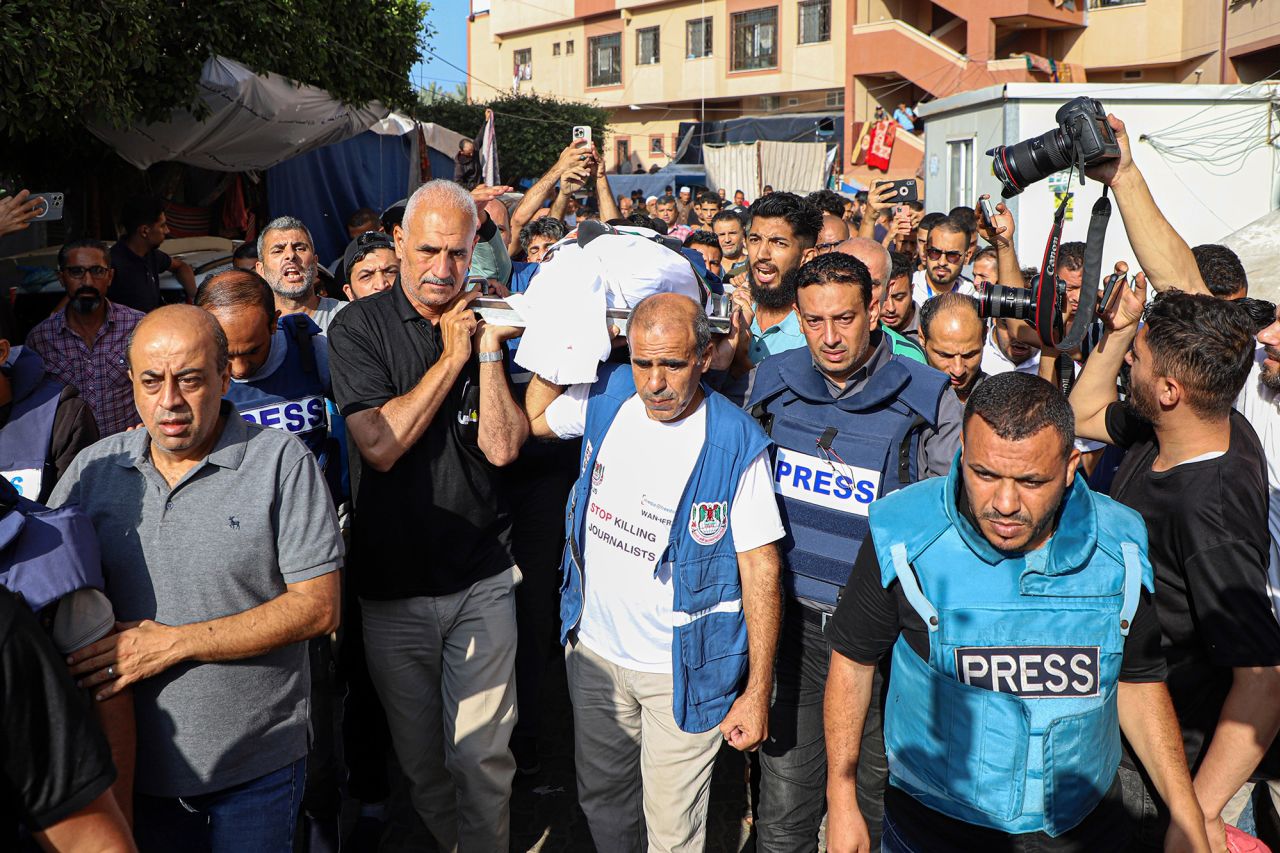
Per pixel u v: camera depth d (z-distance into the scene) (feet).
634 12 121.39
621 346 10.56
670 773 10.02
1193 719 9.03
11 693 5.56
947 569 7.56
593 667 10.37
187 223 33.30
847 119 98.48
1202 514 8.51
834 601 10.38
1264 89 44.75
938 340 12.39
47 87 19.44
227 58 26.12
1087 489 7.63
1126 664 7.72
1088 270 9.94
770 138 103.96
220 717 8.26
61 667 5.82
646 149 122.42
